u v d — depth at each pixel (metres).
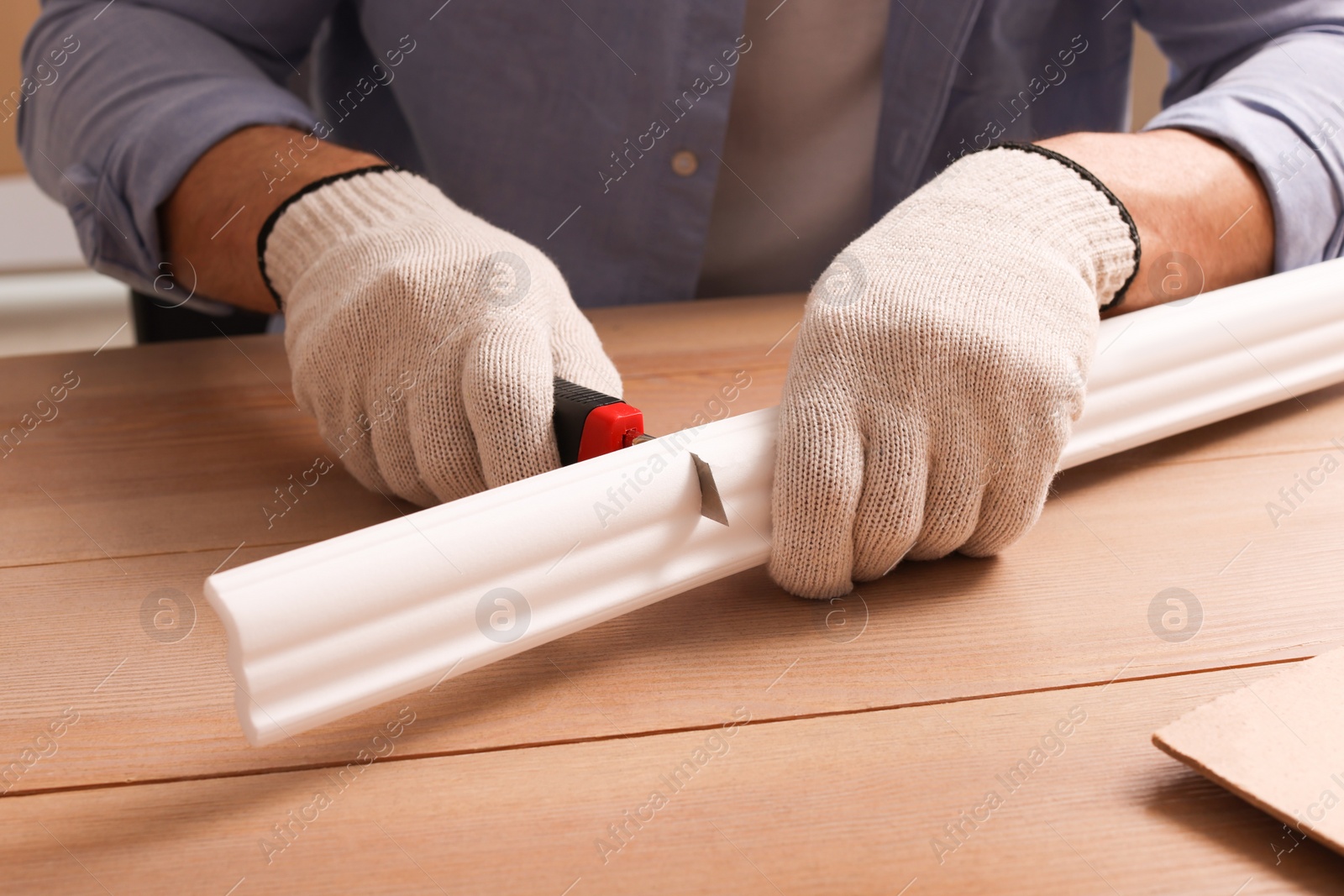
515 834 0.33
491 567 0.40
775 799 0.34
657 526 0.44
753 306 0.89
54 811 0.35
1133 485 0.56
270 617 0.35
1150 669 0.41
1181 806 0.33
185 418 0.68
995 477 0.46
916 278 0.48
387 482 0.54
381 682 0.37
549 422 0.48
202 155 0.73
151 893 0.31
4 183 2.89
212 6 0.89
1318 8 0.84
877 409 0.45
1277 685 0.36
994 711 0.38
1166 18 0.93
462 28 0.88
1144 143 0.66
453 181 0.96
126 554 0.51
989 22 0.92
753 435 0.47
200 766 0.37
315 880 0.32
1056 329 0.48
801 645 0.43
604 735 0.38
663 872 0.31
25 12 2.34
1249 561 0.48
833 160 1.01
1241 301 0.59
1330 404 0.65
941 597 0.46
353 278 0.56
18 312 2.76
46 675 0.42
